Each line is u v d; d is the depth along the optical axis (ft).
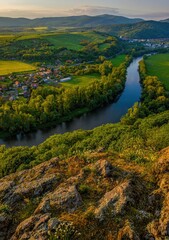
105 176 80.07
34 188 81.46
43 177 89.61
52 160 100.94
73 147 188.85
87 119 356.38
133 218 61.21
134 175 78.48
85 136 223.30
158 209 63.10
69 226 60.90
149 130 204.13
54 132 321.11
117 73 531.91
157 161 80.28
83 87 418.31
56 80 547.08
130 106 396.78
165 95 381.81
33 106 357.82
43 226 63.00
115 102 417.90
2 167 174.81
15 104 364.79
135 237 55.67
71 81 537.65
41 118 336.90
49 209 69.41
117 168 84.02
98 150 114.01
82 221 62.54
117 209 63.52
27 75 604.49
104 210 64.08
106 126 239.91
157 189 69.41
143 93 418.10
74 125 338.54
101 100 401.29
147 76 490.08
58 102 367.04
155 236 55.57
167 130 184.96
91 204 68.85
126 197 66.03
